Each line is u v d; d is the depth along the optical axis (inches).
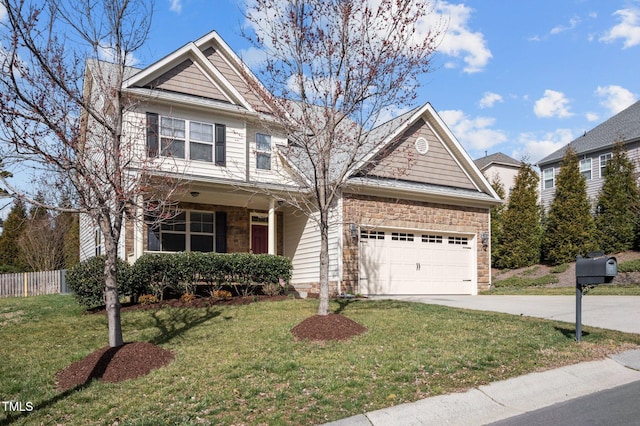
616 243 865.5
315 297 538.6
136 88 541.6
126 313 420.5
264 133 633.0
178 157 559.8
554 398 225.5
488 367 255.1
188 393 224.5
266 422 192.2
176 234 594.2
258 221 670.5
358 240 577.3
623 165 892.6
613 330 334.0
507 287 776.3
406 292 613.3
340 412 201.0
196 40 612.4
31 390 236.7
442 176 658.8
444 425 196.9
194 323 377.4
